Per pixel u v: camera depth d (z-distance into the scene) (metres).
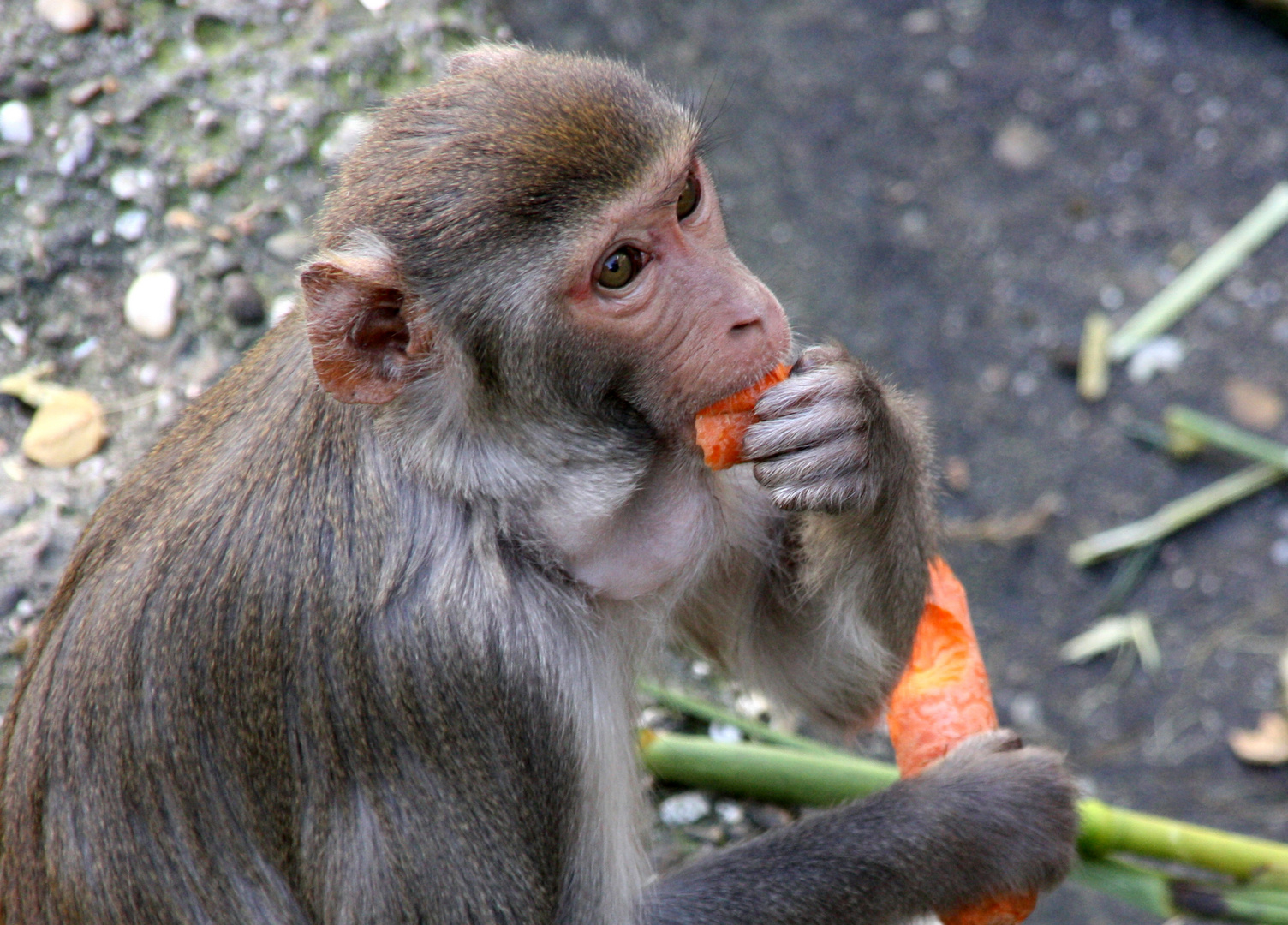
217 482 6.29
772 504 7.45
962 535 13.58
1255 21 17.14
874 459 6.54
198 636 6.09
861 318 14.79
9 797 6.53
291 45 11.30
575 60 6.23
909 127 16.33
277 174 10.82
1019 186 15.88
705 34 17.05
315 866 6.14
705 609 7.83
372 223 5.83
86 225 10.43
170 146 10.78
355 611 5.97
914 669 7.73
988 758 7.08
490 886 6.09
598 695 6.52
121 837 6.20
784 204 15.59
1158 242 15.41
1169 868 10.36
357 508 6.03
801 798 8.77
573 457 6.16
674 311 6.01
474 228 5.71
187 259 10.35
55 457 9.63
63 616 6.57
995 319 14.90
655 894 6.75
